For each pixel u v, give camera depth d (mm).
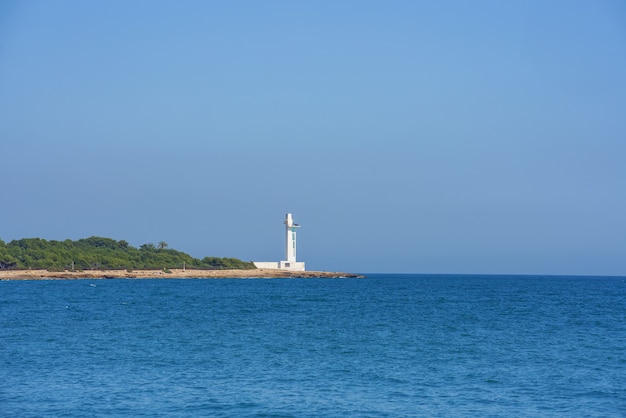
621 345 52031
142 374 38688
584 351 48656
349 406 31812
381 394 34250
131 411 30625
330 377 38344
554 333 60500
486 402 32781
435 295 138125
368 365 42188
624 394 34500
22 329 61500
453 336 57500
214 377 38031
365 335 57844
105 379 37250
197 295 128875
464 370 40688
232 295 130250
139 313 81500
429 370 40656
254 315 79562
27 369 40125
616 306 102062
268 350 48219
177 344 51094
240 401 32531
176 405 31672
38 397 33031
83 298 114312
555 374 39500
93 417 29656
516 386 36250
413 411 31062
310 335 57594
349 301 111750
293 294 136875
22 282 192000
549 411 31250
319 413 30562
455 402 32719
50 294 126875
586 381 37562
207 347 49562
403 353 47250
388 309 91750
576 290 178000
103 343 51500
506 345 51781
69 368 40500
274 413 30516
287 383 36625
